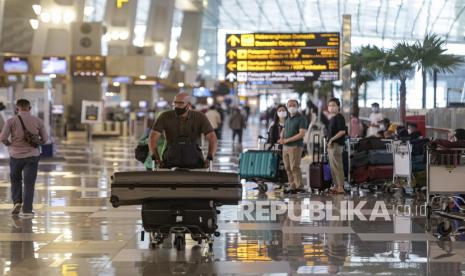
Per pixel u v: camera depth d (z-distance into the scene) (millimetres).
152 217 10406
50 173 23906
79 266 9781
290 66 28859
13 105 28719
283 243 11484
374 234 12289
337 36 28500
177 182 10242
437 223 13461
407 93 30422
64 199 17000
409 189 18875
